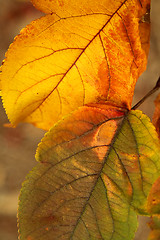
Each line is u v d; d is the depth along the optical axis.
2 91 0.29
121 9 0.28
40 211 0.29
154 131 0.29
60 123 0.29
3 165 0.97
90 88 0.29
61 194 0.29
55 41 0.28
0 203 0.93
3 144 0.98
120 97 0.29
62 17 0.28
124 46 0.28
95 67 0.29
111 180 0.29
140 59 0.29
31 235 0.29
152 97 0.78
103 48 0.28
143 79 0.82
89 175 0.29
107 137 0.29
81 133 0.29
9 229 0.90
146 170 0.29
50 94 0.29
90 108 0.29
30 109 0.29
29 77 0.29
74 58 0.29
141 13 0.28
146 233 0.72
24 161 0.97
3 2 1.01
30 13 1.00
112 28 0.28
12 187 0.96
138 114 0.29
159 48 0.82
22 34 0.28
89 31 0.28
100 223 0.29
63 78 0.29
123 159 0.29
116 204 0.29
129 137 0.29
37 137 0.98
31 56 0.28
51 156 0.29
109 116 0.29
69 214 0.29
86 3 0.28
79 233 0.29
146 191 0.29
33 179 0.29
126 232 0.29
